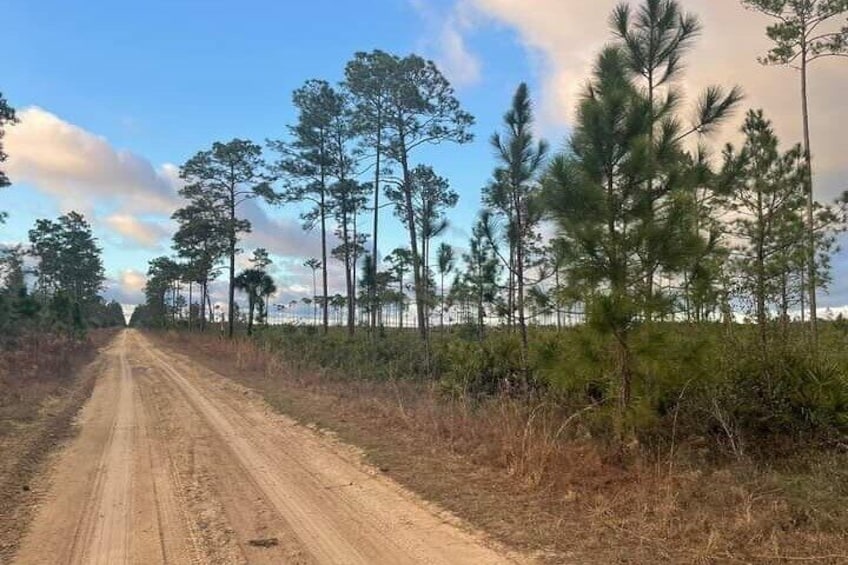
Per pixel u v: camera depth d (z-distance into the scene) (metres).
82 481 7.92
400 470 8.23
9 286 41.66
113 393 17.42
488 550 5.46
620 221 7.56
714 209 8.55
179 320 75.44
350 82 29.86
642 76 10.12
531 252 13.16
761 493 6.26
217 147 42.50
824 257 11.73
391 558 5.35
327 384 17.41
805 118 17.66
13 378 17.86
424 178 30.30
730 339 8.47
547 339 8.66
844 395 7.48
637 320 7.37
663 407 8.22
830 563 4.84
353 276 35.19
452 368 13.80
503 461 8.09
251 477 8.09
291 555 5.44
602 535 5.68
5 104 27.92
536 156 12.99
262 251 49.62
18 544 5.71
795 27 17.42
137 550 5.57
